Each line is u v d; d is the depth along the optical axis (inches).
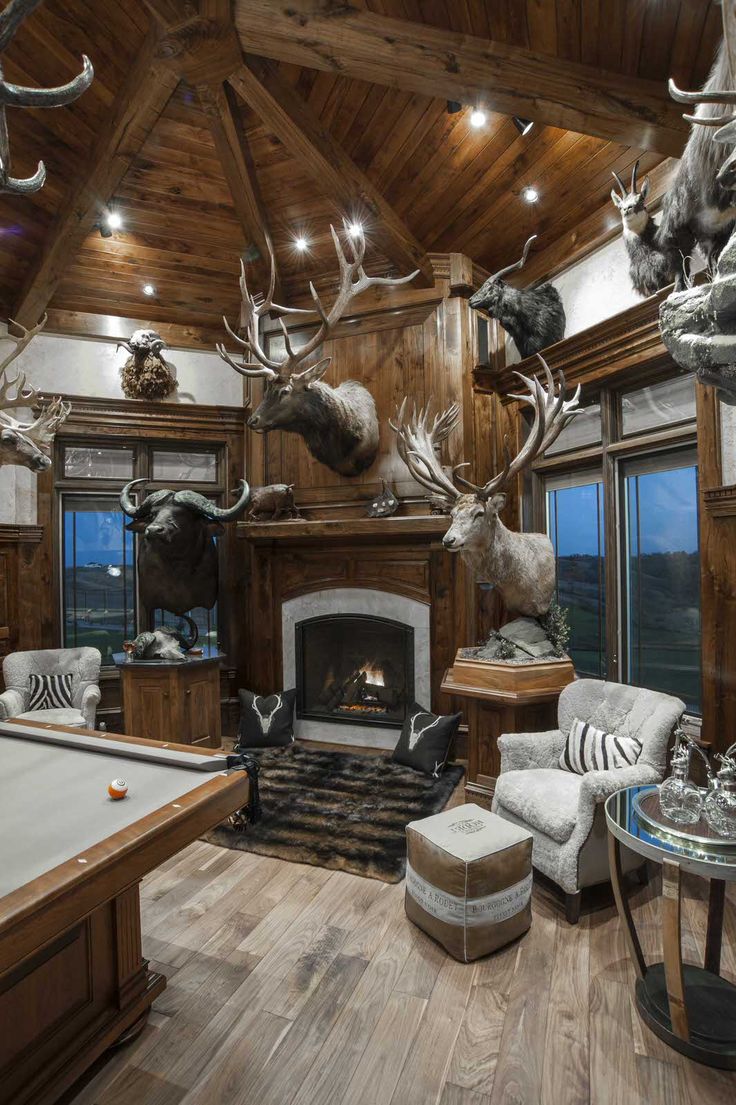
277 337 196.2
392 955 87.4
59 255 166.2
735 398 83.0
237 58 114.8
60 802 65.9
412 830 94.8
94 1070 67.7
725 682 113.5
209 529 172.7
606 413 147.7
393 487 176.7
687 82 110.3
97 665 172.2
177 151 150.9
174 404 196.7
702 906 98.9
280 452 194.5
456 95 114.0
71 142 145.9
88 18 119.1
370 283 154.6
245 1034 72.9
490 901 86.7
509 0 99.3
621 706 111.6
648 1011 74.0
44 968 62.7
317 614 187.9
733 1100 63.5
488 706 132.0
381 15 104.1
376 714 181.3
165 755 78.9
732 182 67.4
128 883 54.9
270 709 177.9
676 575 134.0
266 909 98.8
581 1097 64.1
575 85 108.3
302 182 158.6
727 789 74.4
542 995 79.0
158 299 194.7
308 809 133.5
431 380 173.5
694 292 80.6
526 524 176.7
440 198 156.3
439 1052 70.1
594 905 99.9
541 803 100.0
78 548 196.9
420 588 174.7
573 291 156.6
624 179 137.3
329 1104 63.6
